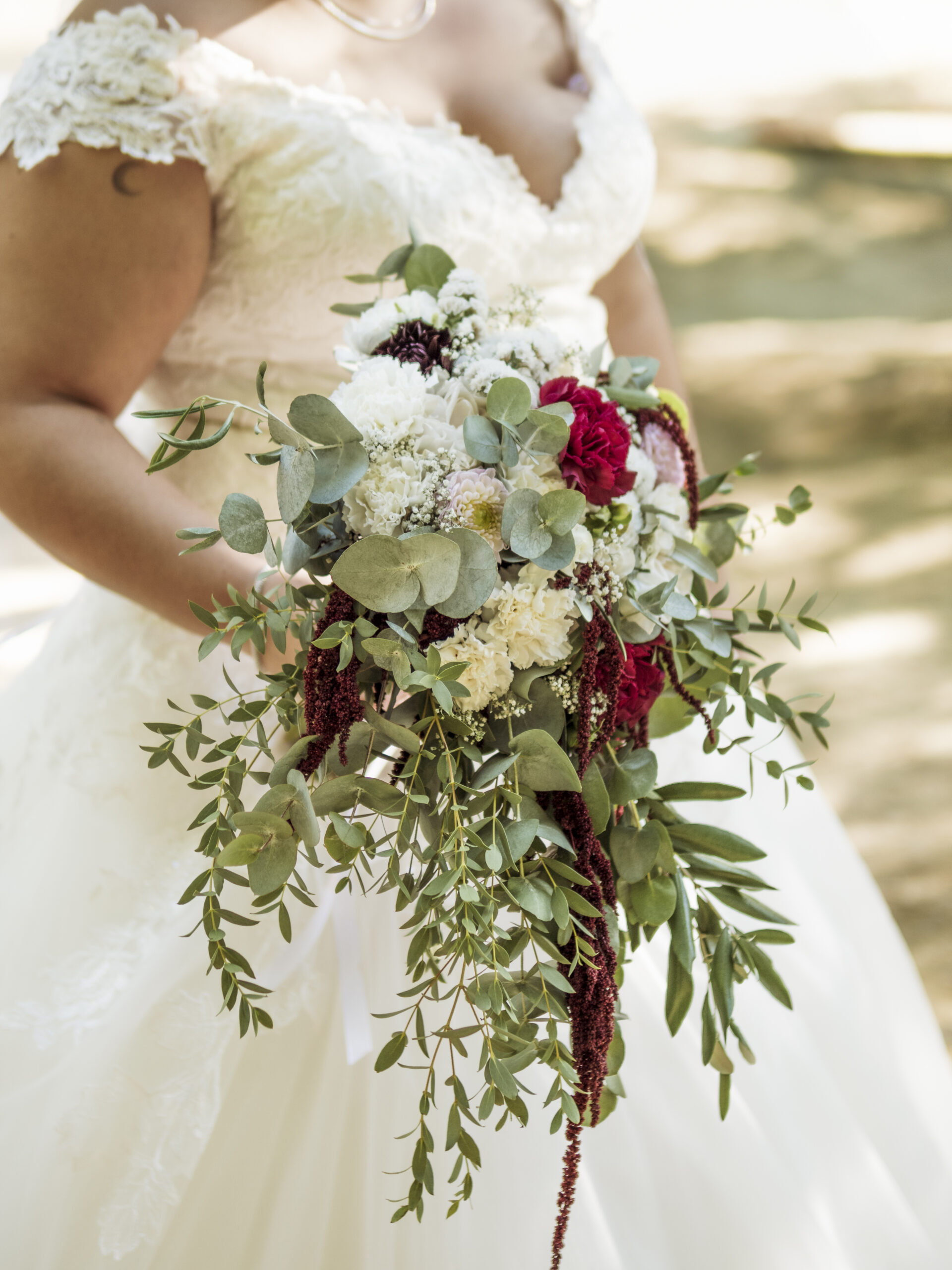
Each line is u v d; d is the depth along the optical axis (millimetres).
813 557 4594
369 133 1267
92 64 1157
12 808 1398
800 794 1621
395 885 933
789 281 7051
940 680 3787
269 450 1328
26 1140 1196
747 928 1498
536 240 1386
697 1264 1297
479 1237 1225
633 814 1021
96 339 1180
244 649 1228
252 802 1304
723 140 8398
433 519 936
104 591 1418
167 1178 1155
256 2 1279
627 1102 1340
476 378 982
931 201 7719
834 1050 1477
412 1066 1236
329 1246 1238
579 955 927
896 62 8891
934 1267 1387
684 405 1245
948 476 5219
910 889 2904
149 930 1271
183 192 1191
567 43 1512
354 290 1293
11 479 1158
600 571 969
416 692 929
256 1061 1224
